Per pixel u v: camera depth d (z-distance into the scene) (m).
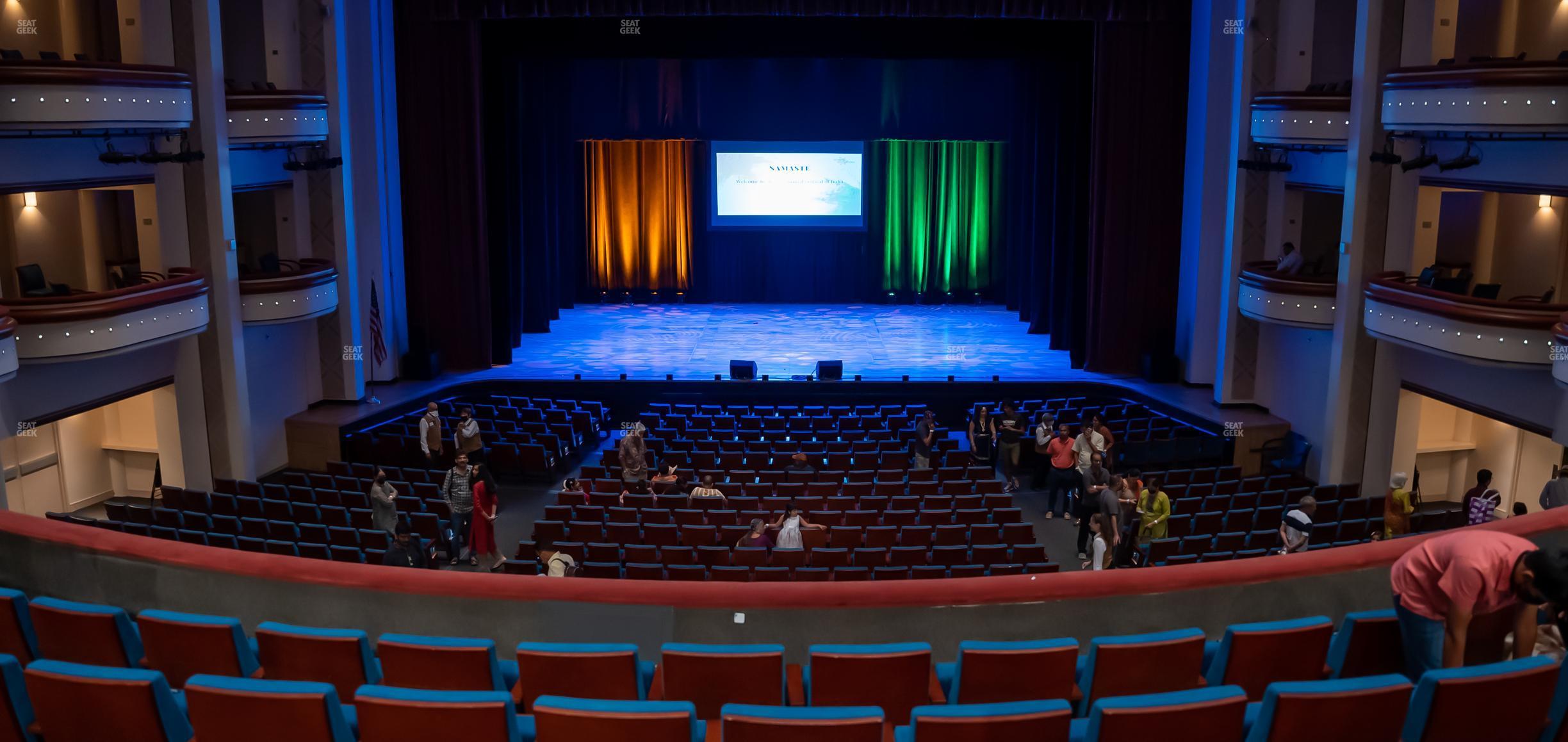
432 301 24.25
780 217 31.31
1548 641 4.79
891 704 4.56
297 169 19.86
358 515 14.45
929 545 13.38
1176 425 20.95
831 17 23.52
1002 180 31.50
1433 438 19.30
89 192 18.45
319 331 21.17
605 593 5.14
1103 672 4.45
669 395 22.80
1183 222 23.47
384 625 5.28
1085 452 16.17
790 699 4.80
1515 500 18.73
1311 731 3.62
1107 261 23.83
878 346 26.47
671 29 23.98
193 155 16.41
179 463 18.31
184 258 17.45
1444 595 4.15
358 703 3.80
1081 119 24.39
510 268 25.52
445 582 5.25
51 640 5.02
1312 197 21.19
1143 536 13.73
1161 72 23.23
